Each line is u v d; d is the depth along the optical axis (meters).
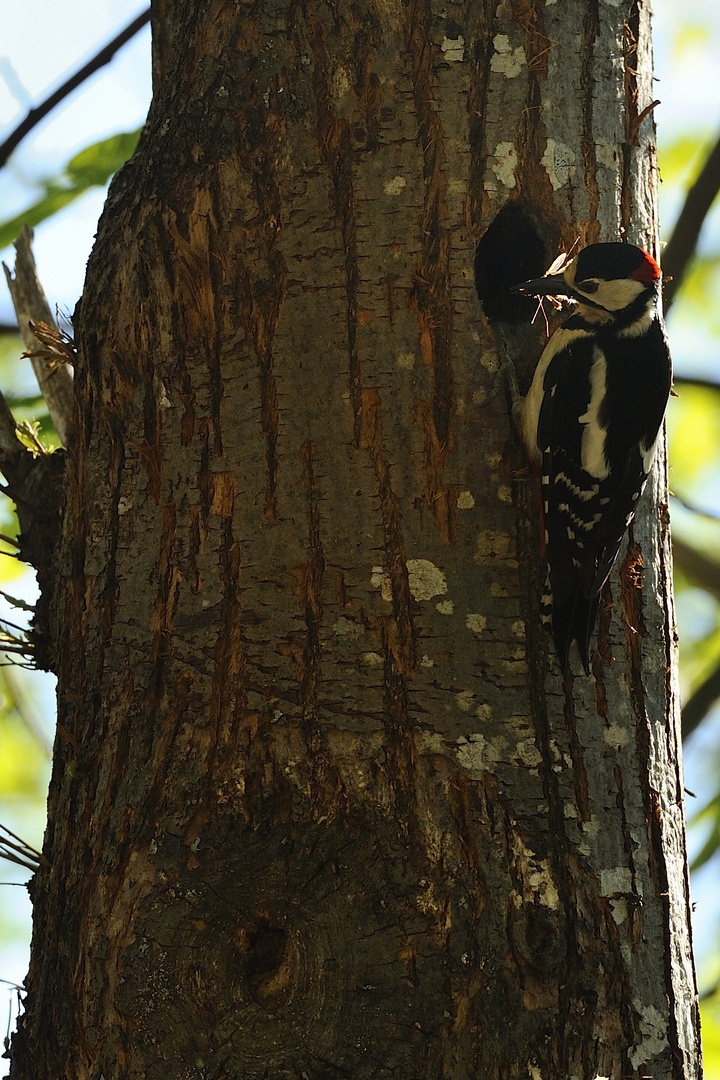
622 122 7.58
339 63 7.15
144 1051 5.96
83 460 7.44
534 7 7.36
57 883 6.70
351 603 6.45
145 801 6.35
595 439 7.42
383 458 6.65
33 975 6.80
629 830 6.39
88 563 7.16
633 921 6.24
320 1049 5.84
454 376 6.81
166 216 7.18
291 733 6.27
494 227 7.16
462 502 6.66
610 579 7.04
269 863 6.09
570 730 6.42
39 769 13.96
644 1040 6.08
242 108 7.19
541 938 5.98
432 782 6.16
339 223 6.96
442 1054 5.79
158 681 6.59
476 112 7.16
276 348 6.82
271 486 6.66
